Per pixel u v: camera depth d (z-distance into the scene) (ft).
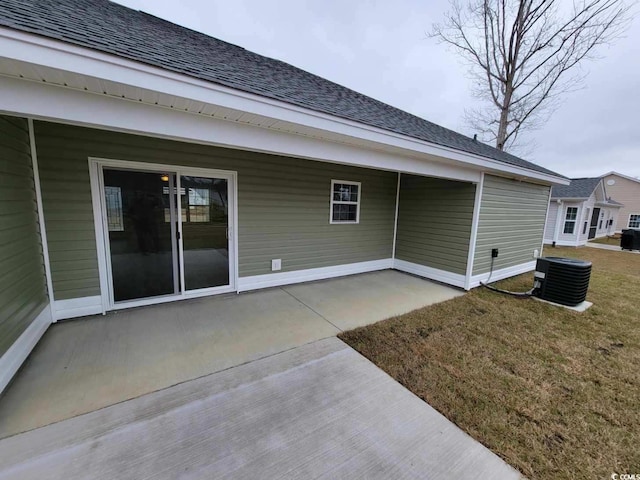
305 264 18.67
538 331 12.48
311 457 5.86
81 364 8.85
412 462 5.84
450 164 15.44
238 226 15.64
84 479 5.20
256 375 8.65
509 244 21.65
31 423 6.46
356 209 20.57
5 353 7.75
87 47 5.58
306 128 9.34
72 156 11.15
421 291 17.78
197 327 11.72
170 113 7.62
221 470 5.49
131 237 12.98
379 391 8.09
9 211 8.32
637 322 13.74
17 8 6.44
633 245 40.91
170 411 7.02
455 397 7.93
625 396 8.19
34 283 10.02
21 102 5.91
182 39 12.66
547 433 6.75
